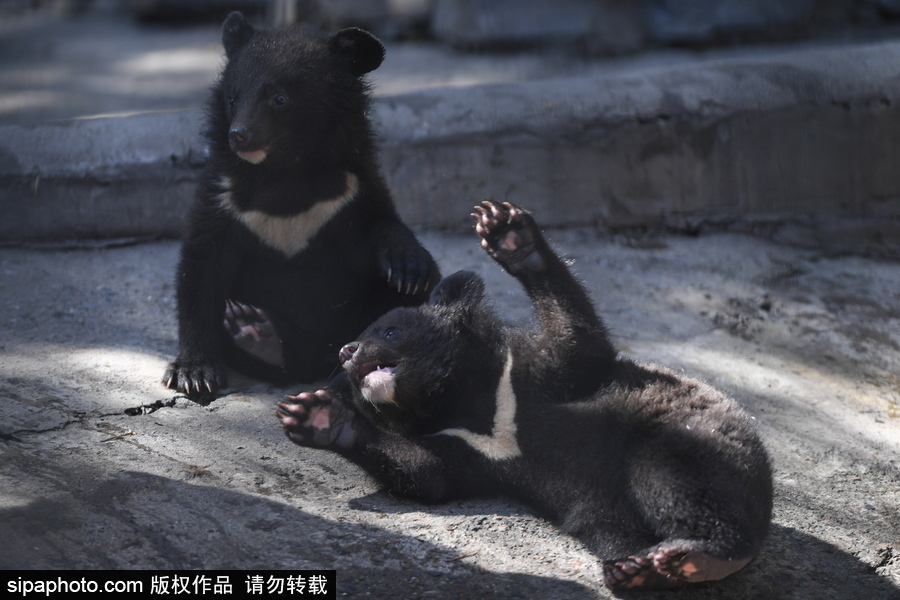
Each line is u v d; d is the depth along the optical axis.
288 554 7.00
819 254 14.80
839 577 7.53
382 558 7.08
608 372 8.23
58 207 13.49
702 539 6.63
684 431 7.20
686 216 15.22
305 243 10.34
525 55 23.67
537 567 7.16
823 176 15.37
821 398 10.61
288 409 8.14
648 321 12.20
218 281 10.14
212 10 31.19
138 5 31.06
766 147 15.18
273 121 9.60
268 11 29.33
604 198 14.96
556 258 8.34
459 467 8.08
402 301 10.45
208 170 10.18
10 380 9.32
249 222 10.11
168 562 6.75
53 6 35.06
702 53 23.34
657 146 14.94
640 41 23.78
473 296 8.82
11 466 7.71
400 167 14.30
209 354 9.89
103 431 8.53
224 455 8.38
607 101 14.91
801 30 23.48
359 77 10.34
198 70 24.70
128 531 7.02
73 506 7.25
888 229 15.30
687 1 23.70
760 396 10.48
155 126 14.09
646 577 6.73
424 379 8.41
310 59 9.89
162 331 11.11
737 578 7.34
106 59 26.45
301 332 10.28
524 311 11.95
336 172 10.21
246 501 7.62
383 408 8.51
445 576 6.95
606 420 7.70
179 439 8.56
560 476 7.75
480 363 8.53
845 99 15.18
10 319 11.00
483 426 8.19
